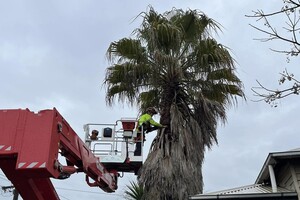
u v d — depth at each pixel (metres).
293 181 10.27
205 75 11.59
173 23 11.80
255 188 11.30
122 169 10.33
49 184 5.64
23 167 4.61
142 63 11.50
